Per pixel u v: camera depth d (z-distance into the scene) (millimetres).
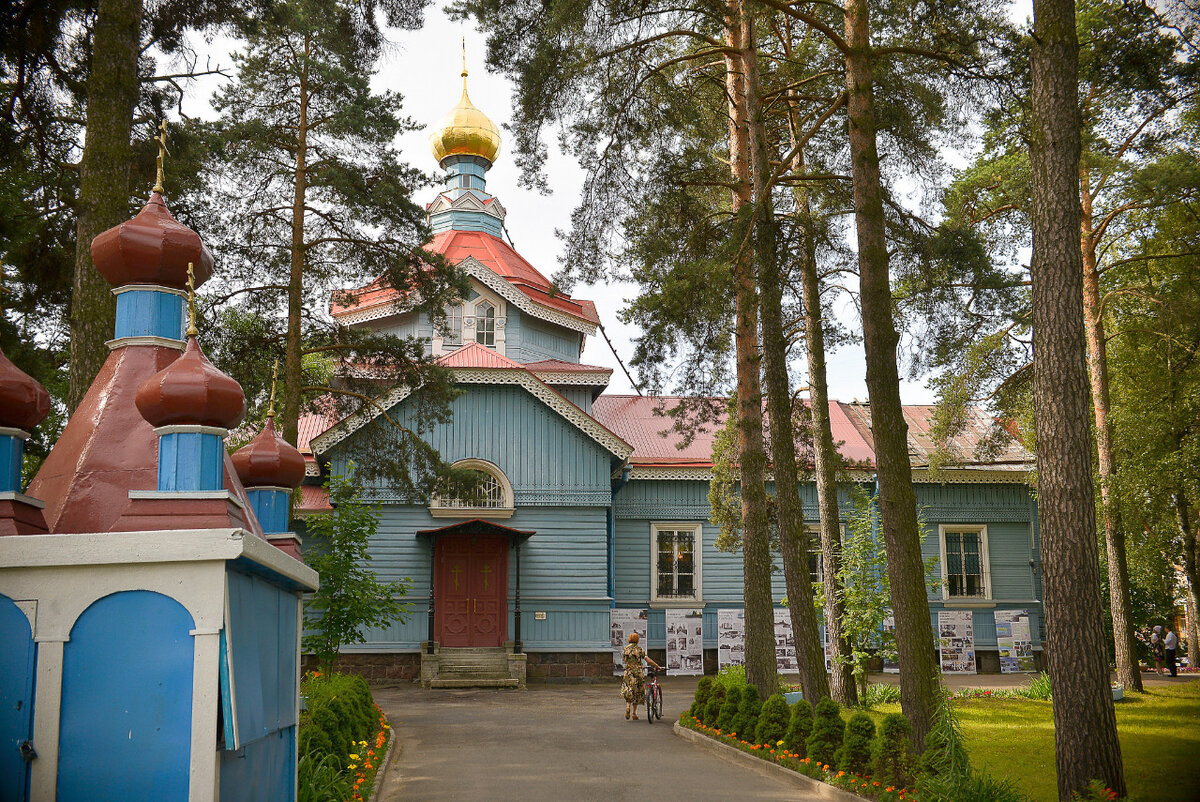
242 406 6184
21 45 13484
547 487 28000
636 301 15125
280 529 8602
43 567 5516
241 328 18188
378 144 18453
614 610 28859
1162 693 23000
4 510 5641
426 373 19641
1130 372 25250
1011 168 21734
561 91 14250
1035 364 10641
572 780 12406
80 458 6312
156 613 5574
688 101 16281
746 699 15328
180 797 5383
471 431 28016
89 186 11742
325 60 18359
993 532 32781
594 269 15688
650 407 36375
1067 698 9906
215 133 16844
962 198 21922
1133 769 13422
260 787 6738
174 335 6988
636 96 15227
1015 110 13961
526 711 20500
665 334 14688
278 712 7109
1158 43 12555
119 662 5496
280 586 7211
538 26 14227
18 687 5402
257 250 17938
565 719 19125
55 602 5500
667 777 12672
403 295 18953
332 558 16844
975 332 17828
